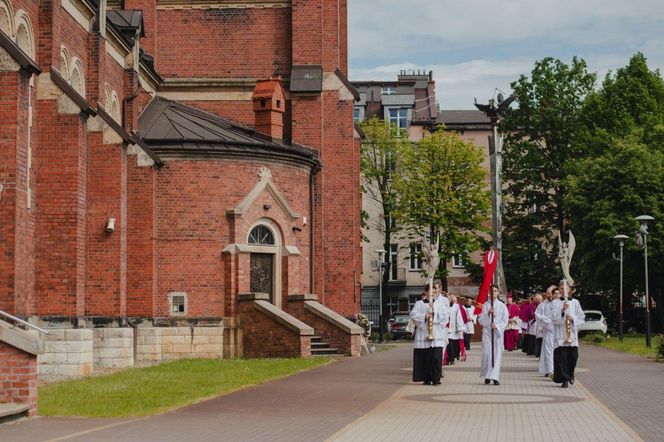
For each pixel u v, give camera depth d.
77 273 32.41
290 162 45.75
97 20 38.41
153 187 41.56
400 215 83.00
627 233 72.31
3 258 27.80
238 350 42.22
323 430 17.28
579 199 75.31
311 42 51.47
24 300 28.34
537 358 43.62
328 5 51.75
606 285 74.62
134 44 43.53
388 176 85.56
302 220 46.22
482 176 83.06
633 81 81.88
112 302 36.62
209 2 52.12
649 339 51.91
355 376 30.77
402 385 27.58
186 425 18.00
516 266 85.44
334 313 44.59
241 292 42.53
